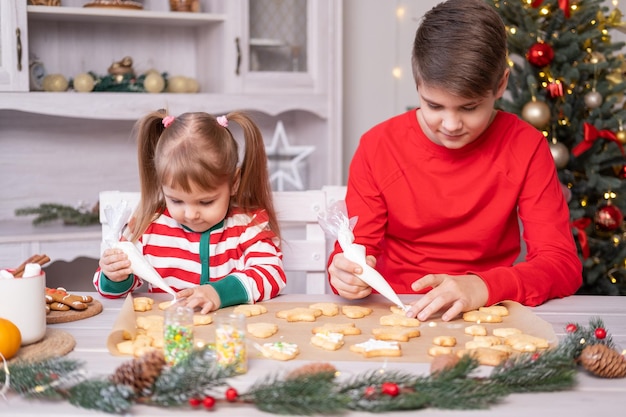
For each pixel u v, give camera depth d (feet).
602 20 8.36
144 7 10.01
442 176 5.25
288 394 2.73
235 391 2.78
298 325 3.90
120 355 3.36
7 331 3.17
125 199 5.28
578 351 3.20
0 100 8.36
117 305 4.33
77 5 9.78
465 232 5.31
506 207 5.23
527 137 5.26
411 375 3.03
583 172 8.55
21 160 9.91
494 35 4.35
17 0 8.36
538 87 8.39
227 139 4.87
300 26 9.77
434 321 3.99
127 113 8.89
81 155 10.20
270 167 10.38
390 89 11.71
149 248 5.07
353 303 4.42
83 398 2.75
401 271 5.50
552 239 4.94
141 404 2.80
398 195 5.33
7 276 3.46
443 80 4.25
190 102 9.19
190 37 10.44
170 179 4.61
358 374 3.03
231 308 4.27
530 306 4.38
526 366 2.98
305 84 9.79
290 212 5.31
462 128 4.49
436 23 4.38
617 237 8.43
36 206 10.02
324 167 10.16
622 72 8.44
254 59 9.55
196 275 5.05
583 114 8.52
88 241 8.86
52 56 9.75
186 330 3.16
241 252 5.08
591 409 2.76
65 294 4.21
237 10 9.37
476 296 4.14
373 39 11.53
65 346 3.42
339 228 4.32
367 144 5.46
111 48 10.03
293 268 5.31
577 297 4.66
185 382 2.76
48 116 9.97
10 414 2.72
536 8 8.10
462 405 2.74
